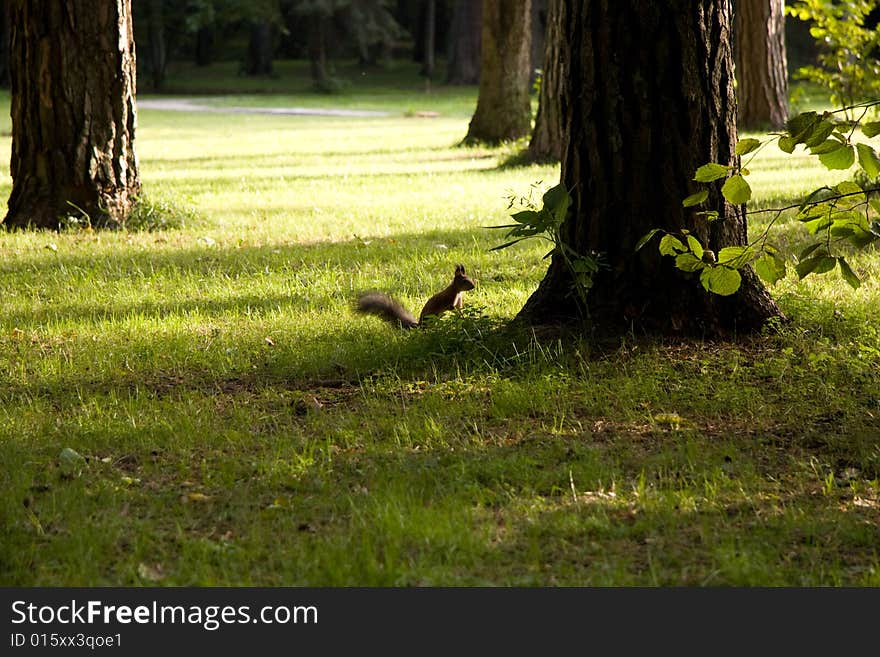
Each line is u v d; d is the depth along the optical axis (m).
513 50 34.28
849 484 6.90
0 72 87.62
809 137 6.40
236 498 6.80
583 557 5.90
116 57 17.81
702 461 7.21
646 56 9.68
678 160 9.75
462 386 8.99
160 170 28.69
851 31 18.56
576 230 10.09
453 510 6.40
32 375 9.59
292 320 11.27
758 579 5.57
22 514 6.52
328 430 8.04
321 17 84.50
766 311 10.09
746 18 33.94
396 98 77.50
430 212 19.11
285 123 52.47
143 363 9.93
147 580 5.70
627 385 8.78
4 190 22.84
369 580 5.62
